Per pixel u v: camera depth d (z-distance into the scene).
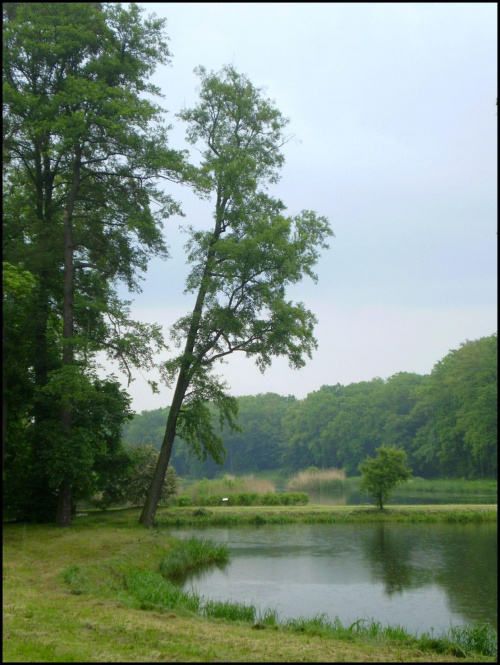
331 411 109.44
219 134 25.86
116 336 23.14
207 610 12.40
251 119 25.72
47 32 20.80
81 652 7.67
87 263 23.97
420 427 86.50
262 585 16.47
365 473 31.75
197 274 24.69
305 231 24.61
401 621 12.82
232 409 24.95
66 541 18.67
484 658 9.38
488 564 18.95
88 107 21.31
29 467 22.30
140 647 8.20
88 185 23.80
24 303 20.55
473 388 68.38
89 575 13.84
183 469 115.31
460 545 22.58
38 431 21.83
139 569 16.41
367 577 17.33
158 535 21.22
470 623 12.62
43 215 24.70
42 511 23.88
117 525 24.62
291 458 115.00
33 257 22.17
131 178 23.73
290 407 123.44
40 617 9.34
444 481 73.31
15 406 22.55
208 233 24.59
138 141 22.23
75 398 19.95
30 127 20.98
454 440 74.25
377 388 110.94
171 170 22.84
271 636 9.83
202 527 28.59
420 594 15.27
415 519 29.75
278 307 22.84
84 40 21.28
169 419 24.95
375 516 30.12
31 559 15.57
